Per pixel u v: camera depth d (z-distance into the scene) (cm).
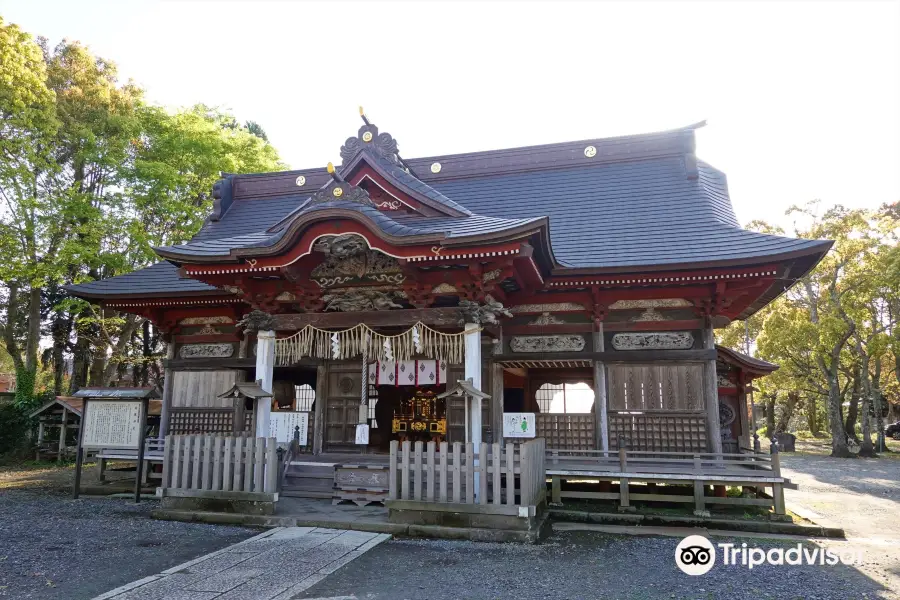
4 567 741
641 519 1096
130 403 1294
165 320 1573
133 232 2266
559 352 1333
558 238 1448
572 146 1764
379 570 745
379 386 1611
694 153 1647
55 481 1628
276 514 1017
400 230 1048
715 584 726
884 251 2692
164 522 1019
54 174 2288
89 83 2448
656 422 1269
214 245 1245
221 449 1069
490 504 926
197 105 2836
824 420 4928
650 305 1325
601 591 686
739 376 1539
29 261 2170
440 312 1123
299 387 1599
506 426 1324
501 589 684
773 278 1210
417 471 966
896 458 2823
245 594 639
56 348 2908
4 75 1991
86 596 630
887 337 2861
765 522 1053
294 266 1132
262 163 2864
